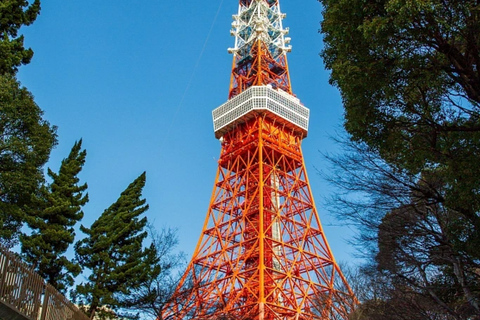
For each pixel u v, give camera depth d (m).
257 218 89.31
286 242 85.56
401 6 20.16
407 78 21.98
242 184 92.94
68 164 49.50
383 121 23.33
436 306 27.41
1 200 38.34
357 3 22.28
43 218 45.12
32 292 23.38
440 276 28.53
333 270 70.69
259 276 75.44
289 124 102.56
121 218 49.81
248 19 121.44
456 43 21.44
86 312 44.81
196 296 53.25
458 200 22.03
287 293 77.69
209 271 80.62
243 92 102.44
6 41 33.06
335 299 50.47
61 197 46.78
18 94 34.88
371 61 22.42
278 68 113.75
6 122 34.41
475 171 21.47
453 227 23.27
